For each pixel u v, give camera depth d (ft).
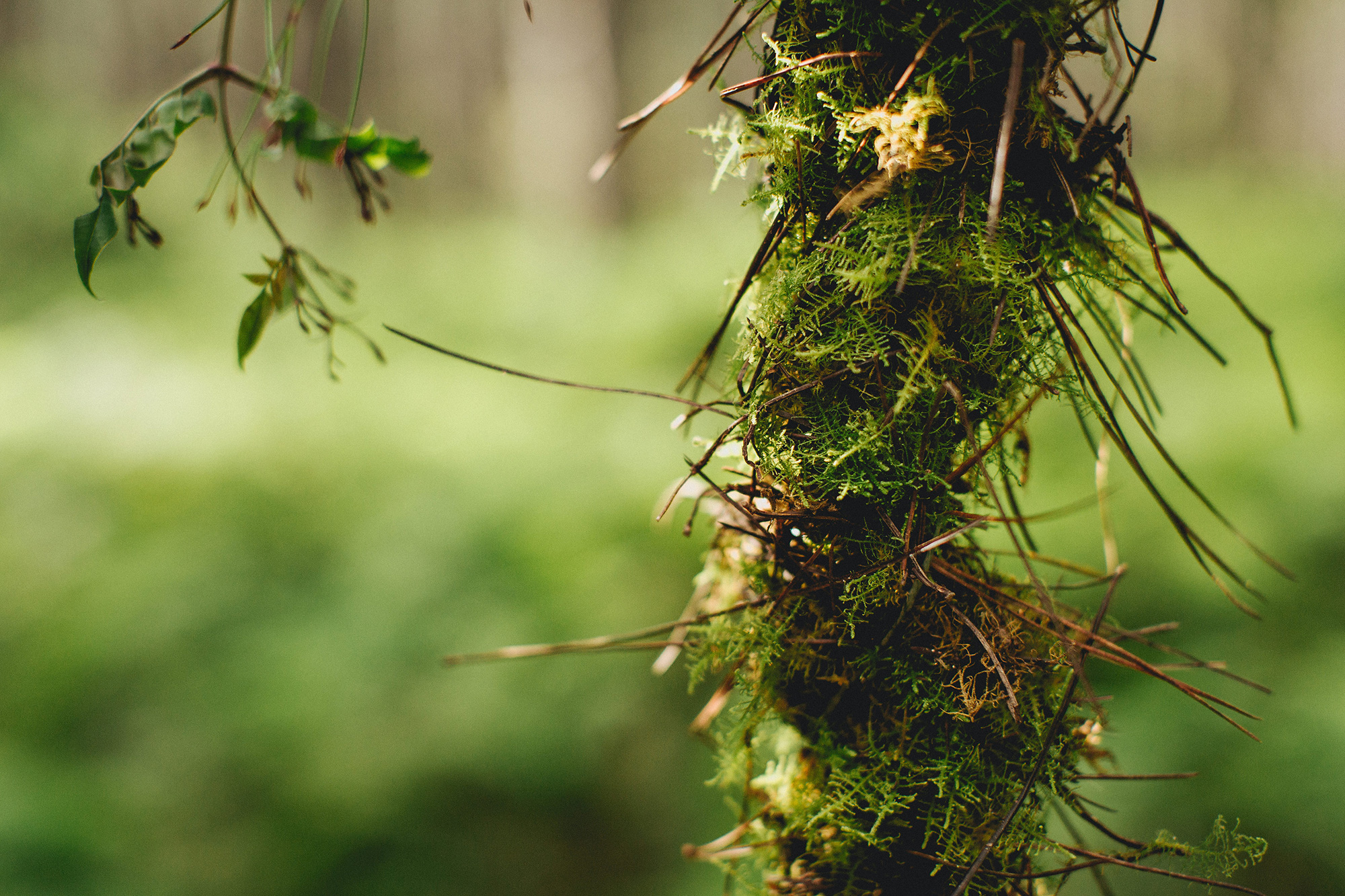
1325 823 7.36
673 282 18.71
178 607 10.68
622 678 9.90
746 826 2.54
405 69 47.03
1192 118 43.47
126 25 43.11
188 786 8.92
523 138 32.07
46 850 7.86
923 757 2.14
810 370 2.12
